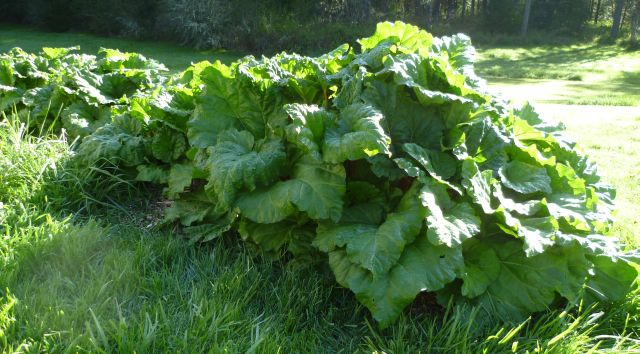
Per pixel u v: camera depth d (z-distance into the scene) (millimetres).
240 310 2646
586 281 2789
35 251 2947
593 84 17875
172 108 3762
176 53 23219
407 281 2518
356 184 2900
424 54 3273
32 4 28406
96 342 2309
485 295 2684
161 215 3787
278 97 3396
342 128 2900
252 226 3076
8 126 4352
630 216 4332
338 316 2762
